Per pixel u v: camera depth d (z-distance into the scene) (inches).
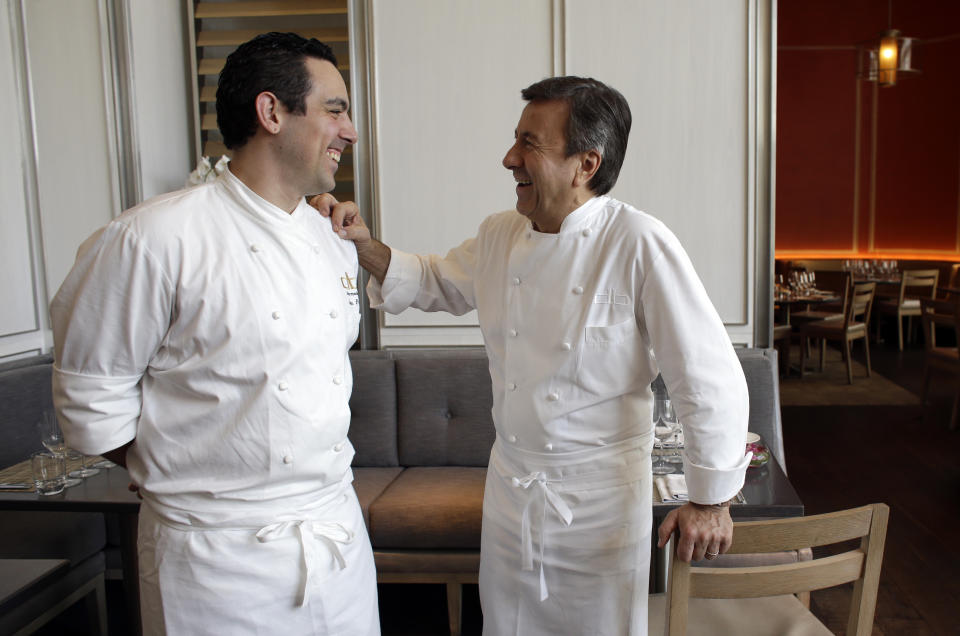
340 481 54.2
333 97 50.3
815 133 342.6
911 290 311.3
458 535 96.9
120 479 84.7
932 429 185.0
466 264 66.7
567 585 57.2
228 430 48.6
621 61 114.3
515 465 58.7
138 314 46.6
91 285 46.3
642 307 55.1
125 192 121.6
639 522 56.8
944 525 127.8
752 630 67.4
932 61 323.3
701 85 113.7
